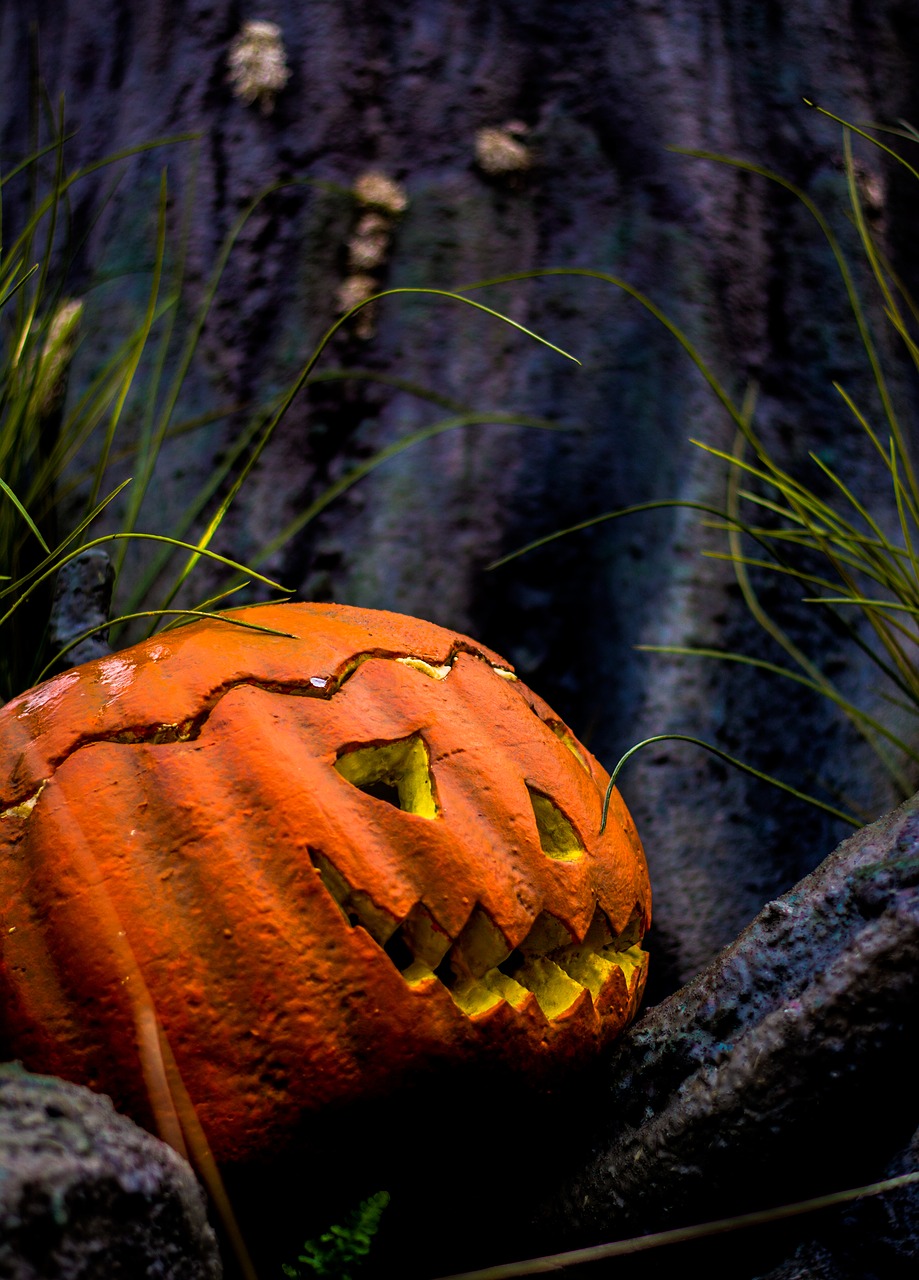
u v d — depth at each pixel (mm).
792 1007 1127
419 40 1770
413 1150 1143
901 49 1847
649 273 1709
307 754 1146
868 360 1720
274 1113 1105
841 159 1747
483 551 1711
